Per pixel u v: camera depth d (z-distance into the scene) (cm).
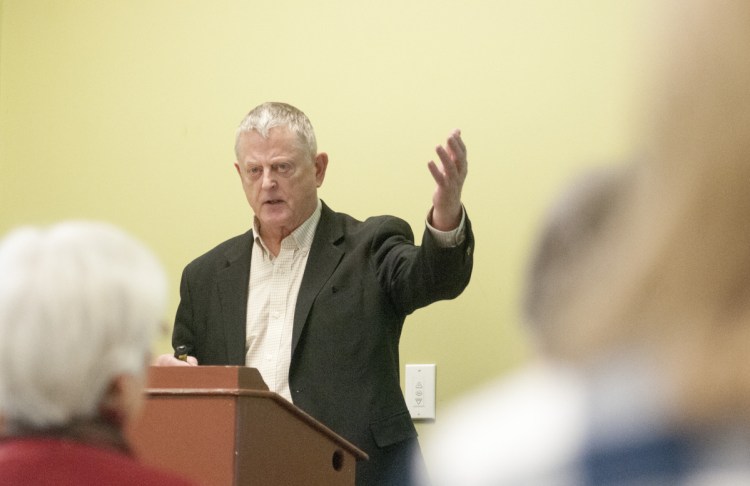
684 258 86
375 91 566
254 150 484
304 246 485
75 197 613
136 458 186
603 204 97
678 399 86
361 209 559
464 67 552
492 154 541
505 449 91
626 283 89
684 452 86
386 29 568
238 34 597
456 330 536
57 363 176
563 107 534
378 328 460
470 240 443
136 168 605
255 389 301
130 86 612
